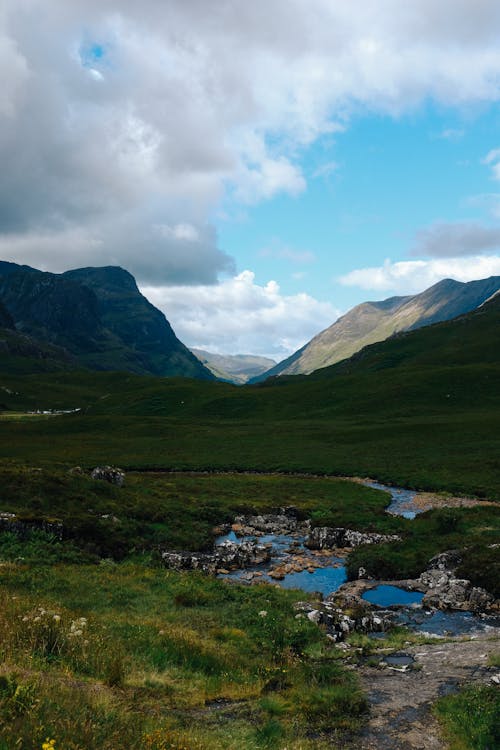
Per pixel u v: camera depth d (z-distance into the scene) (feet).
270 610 75.41
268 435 346.95
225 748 31.40
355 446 297.94
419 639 67.87
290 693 44.37
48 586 74.08
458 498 186.70
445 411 396.78
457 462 237.86
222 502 168.86
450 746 34.45
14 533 99.50
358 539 130.82
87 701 31.89
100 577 84.28
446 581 94.12
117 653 47.32
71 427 396.16
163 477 223.92
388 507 177.17
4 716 25.17
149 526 127.13
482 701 40.34
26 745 22.82
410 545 117.91
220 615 71.72
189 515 148.46
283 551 128.16
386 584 98.73
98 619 59.93
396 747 34.32
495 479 204.33
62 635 46.16
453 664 53.42
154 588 82.84
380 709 41.06
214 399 517.14
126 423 412.16
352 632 72.95
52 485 130.72
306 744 33.99
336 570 112.47
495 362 562.25
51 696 30.14
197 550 122.21
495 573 91.30
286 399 498.69
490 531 120.06
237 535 141.49
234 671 49.65
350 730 36.99
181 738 29.91
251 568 114.11
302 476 238.07
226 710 39.88
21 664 36.60
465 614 81.46
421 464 241.35
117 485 166.40
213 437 346.54
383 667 53.88
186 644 54.13
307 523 154.51
